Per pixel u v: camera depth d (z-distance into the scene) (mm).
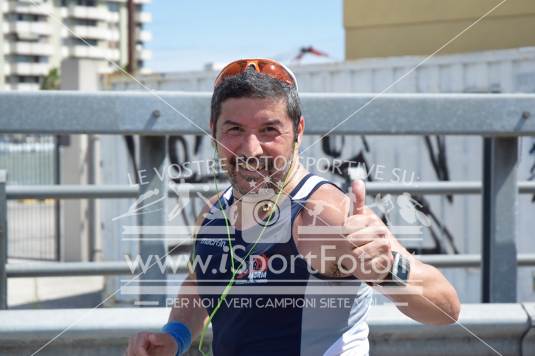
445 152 6828
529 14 8156
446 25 8844
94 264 3650
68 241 11039
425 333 2418
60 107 2352
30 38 88125
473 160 6699
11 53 88875
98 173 9766
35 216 17969
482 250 2777
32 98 2342
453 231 6730
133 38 17453
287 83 1869
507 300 2615
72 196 3629
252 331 1882
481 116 2455
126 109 2373
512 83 6438
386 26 9484
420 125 2439
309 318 1855
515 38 8273
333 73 7488
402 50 9352
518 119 2465
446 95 2451
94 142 9766
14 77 89875
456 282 6691
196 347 2391
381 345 2432
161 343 2041
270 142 1835
